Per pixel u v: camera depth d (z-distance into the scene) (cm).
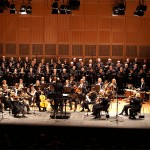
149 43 2506
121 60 2523
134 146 1151
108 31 2522
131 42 2517
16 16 2527
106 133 1388
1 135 1316
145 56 2511
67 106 1961
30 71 2219
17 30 2530
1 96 1709
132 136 1318
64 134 1401
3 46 2533
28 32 2527
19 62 2317
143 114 1747
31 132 1405
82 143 1145
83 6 2519
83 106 1759
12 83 2216
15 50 2534
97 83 2006
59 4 2455
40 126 1423
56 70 2217
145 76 2214
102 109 1627
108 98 1636
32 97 1861
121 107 1934
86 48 2523
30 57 2536
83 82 1927
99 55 2525
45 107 1802
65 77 2170
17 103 1644
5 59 2525
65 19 2525
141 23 2505
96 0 2508
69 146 1104
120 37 2520
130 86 2091
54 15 2522
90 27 2527
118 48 2525
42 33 2528
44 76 2198
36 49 2531
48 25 2527
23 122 1531
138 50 2516
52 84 1634
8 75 2219
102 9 2512
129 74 2211
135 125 1484
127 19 2509
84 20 2522
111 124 1504
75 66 2266
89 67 2244
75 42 2527
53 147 1095
